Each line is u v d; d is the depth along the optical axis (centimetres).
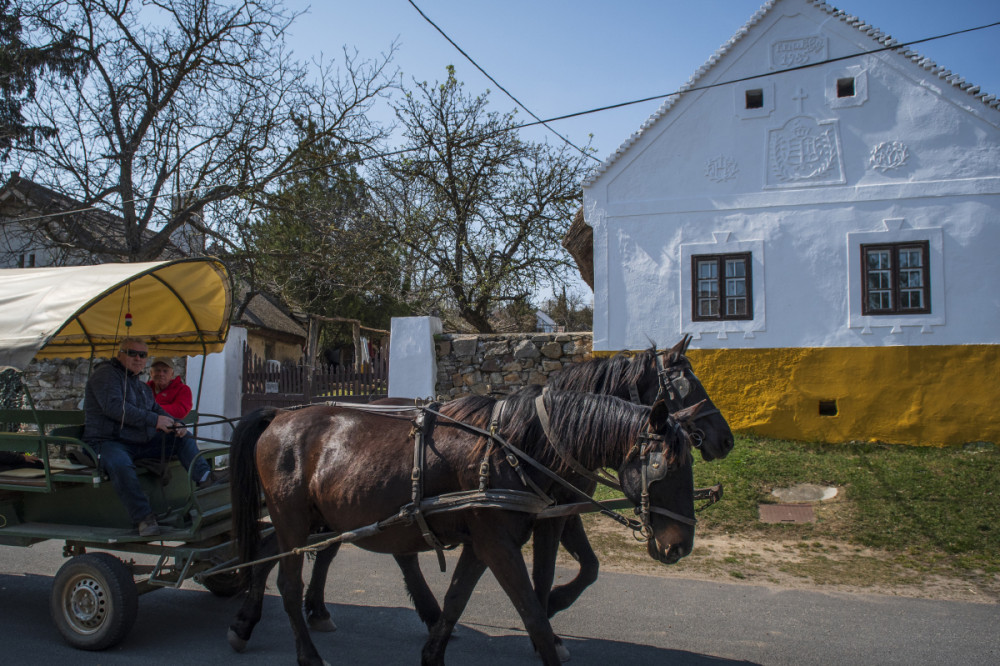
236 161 1500
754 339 1119
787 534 736
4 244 1633
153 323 630
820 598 570
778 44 1125
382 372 1147
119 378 528
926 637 486
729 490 852
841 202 1096
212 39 1480
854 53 1098
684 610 546
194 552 482
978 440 1020
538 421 416
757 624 516
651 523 373
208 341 666
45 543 761
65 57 1409
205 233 1534
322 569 507
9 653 469
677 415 385
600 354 1171
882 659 451
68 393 1241
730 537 737
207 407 1170
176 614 550
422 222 1956
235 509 482
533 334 1161
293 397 1164
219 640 496
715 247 1142
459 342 1159
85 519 526
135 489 491
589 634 500
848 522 750
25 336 448
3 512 523
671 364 552
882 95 1087
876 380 1066
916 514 749
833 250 1097
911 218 1070
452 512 402
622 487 387
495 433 407
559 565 671
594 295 1190
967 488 809
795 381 1098
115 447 502
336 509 436
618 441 395
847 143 1099
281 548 461
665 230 1166
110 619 464
